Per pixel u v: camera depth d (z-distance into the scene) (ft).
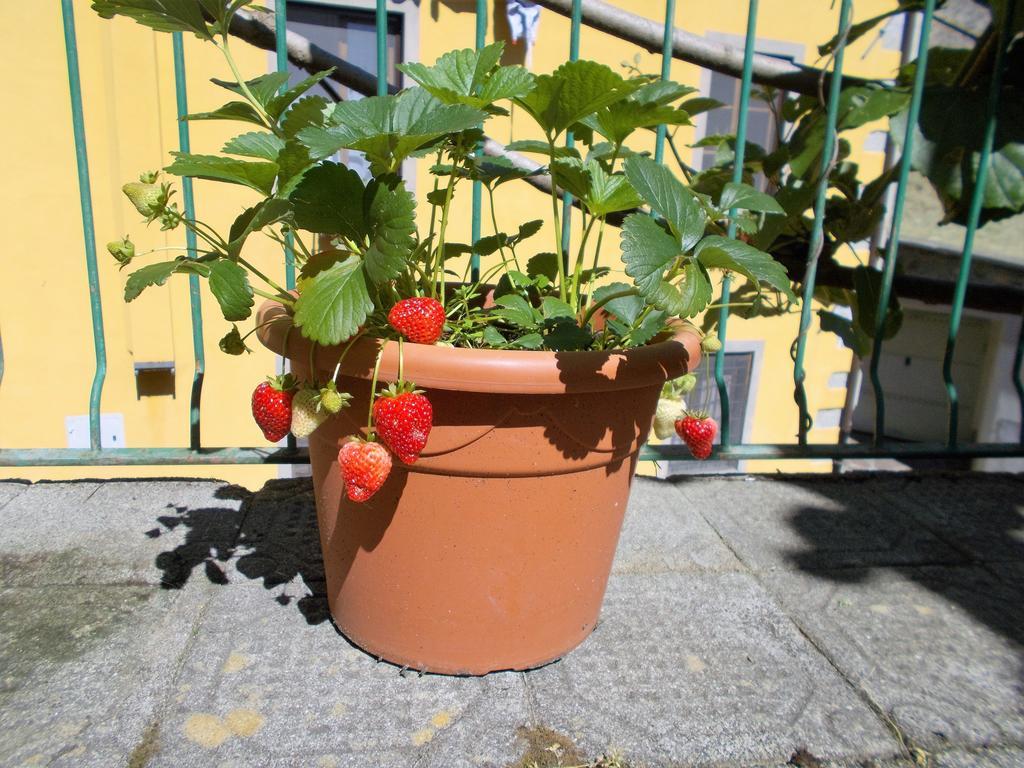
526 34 12.62
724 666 3.87
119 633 3.86
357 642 3.76
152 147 11.80
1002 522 5.61
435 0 12.60
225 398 12.91
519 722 3.40
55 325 12.11
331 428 3.43
